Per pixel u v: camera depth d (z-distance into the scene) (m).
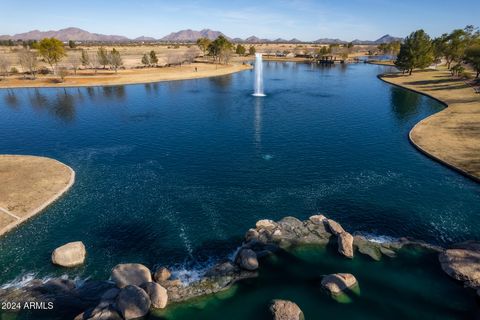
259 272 24.92
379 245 27.88
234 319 20.84
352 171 42.06
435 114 65.50
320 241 28.16
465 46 125.69
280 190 37.53
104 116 71.19
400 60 125.00
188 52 197.88
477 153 44.38
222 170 42.97
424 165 43.28
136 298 21.06
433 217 31.92
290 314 20.28
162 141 54.53
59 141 55.38
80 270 25.70
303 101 83.25
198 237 29.61
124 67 145.12
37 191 36.38
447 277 24.16
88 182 40.06
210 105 79.81
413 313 21.09
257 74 129.50
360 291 22.91
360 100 84.00
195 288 23.42
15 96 93.50
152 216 32.88
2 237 29.27
